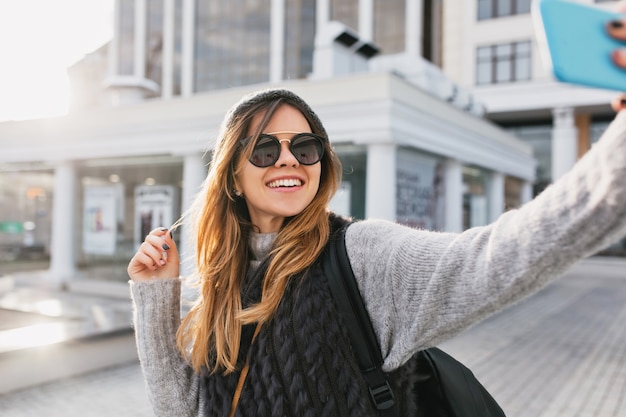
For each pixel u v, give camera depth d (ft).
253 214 4.03
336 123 26.37
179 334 3.98
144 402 15.19
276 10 81.35
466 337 24.27
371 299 3.24
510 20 70.28
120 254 36.88
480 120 36.06
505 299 2.48
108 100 46.21
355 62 35.76
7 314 25.76
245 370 3.52
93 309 26.86
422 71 34.40
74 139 36.22
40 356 16.80
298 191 3.67
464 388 3.62
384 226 3.46
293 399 3.22
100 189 37.81
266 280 3.57
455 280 2.72
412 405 3.37
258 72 82.79
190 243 4.41
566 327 26.94
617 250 61.72
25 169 42.09
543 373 18.22
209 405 3.64
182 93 88.84
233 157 3.89
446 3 74.59
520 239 2.42
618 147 2.09
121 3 96.37
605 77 1.88
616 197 2.05
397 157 27.89
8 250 69.92
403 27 73.36
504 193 47.42
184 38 88.89
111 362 19.06
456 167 32.99
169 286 4.09
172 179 35.37
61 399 15.40
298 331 3.31
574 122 71.87
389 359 3.11
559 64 1.85
